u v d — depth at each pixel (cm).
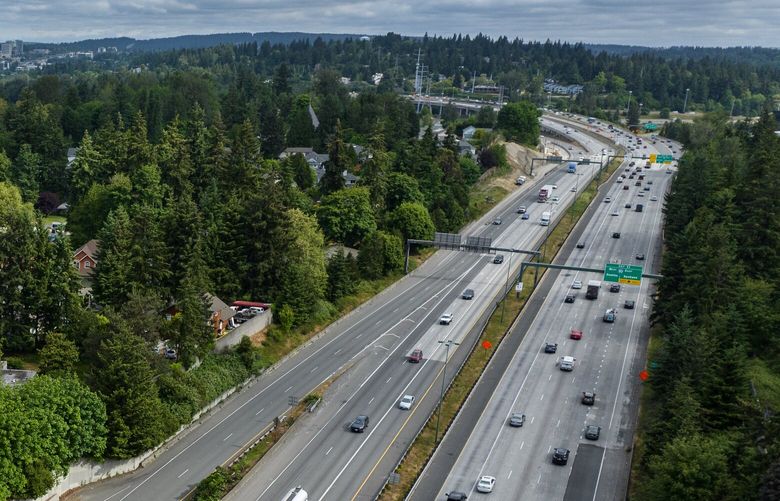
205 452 9081
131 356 8725
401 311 13812
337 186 17862
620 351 12425
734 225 12900
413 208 16650
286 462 8950
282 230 12825
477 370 11550
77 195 18400
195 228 12181
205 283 11500
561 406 10600
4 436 7331
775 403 9325
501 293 14862
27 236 10294
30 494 7475
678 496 7412
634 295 14962
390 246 15362
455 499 8212
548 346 12256
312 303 12812
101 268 11669
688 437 7994
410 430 9838
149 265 11588
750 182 14212
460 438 9656
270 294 12644
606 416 10388
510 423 10025
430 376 11381
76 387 8181
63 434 7794
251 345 11144
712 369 9062
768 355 10756
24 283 10212
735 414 8512
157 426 8831
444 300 14412
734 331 10438
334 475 8719
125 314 9575
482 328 13062
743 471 7169
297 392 10750
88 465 8219
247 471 8619
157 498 8106
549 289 15162
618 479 8894
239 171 16638
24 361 10075
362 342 12469
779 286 11900
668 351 10044
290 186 17012
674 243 12519
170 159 16800
